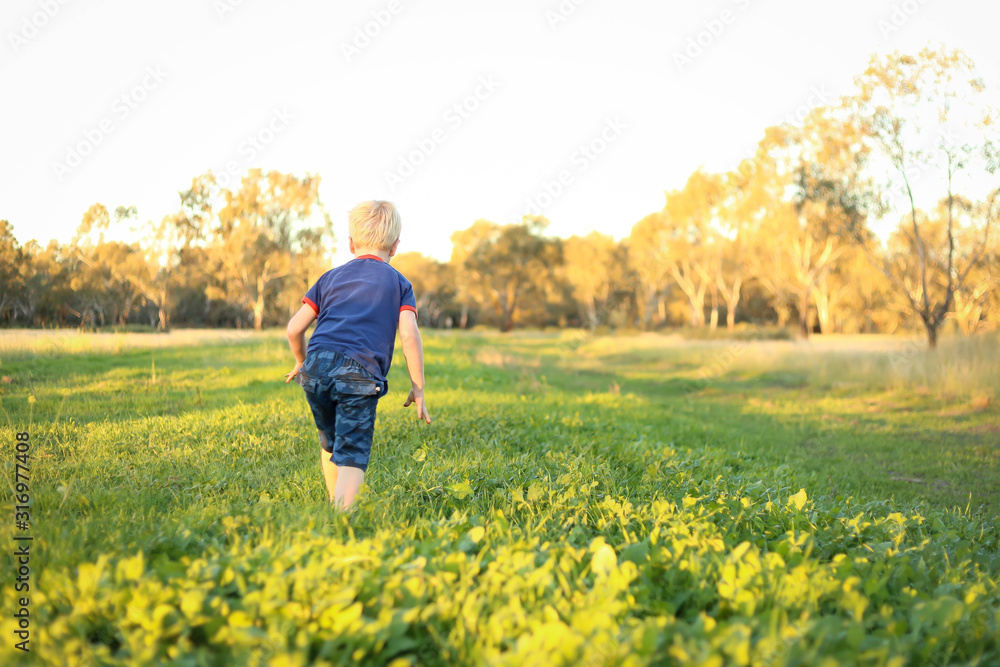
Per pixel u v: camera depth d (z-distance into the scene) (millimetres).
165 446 4340
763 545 2510
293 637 1475
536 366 17609
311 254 33562
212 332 18859
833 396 12914
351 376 2664
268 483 3395
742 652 1345
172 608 1525
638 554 2115
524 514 2850
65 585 1671
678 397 12805
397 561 1859
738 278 47844
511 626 1560
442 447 4570
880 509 3668
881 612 1815
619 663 1326
